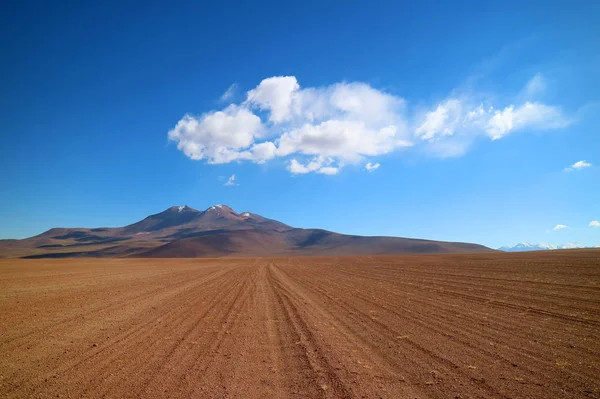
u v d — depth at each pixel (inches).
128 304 650.2
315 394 248.4
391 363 311.9
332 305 642.2
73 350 353.1
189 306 636.1
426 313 536.4
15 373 287.6
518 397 238.2
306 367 305.1
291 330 446.0
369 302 661.9
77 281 1096.8
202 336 414.0
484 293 719.1
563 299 610.2
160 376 281.6
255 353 346.9
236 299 730.8
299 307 625.3
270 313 568.1
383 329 440.5
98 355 336.5
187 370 296.0
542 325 438.9
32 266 1999.3
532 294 677.3
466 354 331.9
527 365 298.5
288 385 265.1
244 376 283.4
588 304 559.2
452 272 1264.8
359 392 250.7
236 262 3004.4
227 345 375.6
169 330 444.1
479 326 441.7
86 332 430.3
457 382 265.3
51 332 429.1
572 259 1631.4
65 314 546.6
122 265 2306.8
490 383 262.2
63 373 287.3
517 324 447.2
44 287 919.7
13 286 937.5
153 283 1066.1
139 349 358.0
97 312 565.6
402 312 550.3
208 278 1274.6
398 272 1382.9
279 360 325.1
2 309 587.2
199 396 244.4
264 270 1775.3
